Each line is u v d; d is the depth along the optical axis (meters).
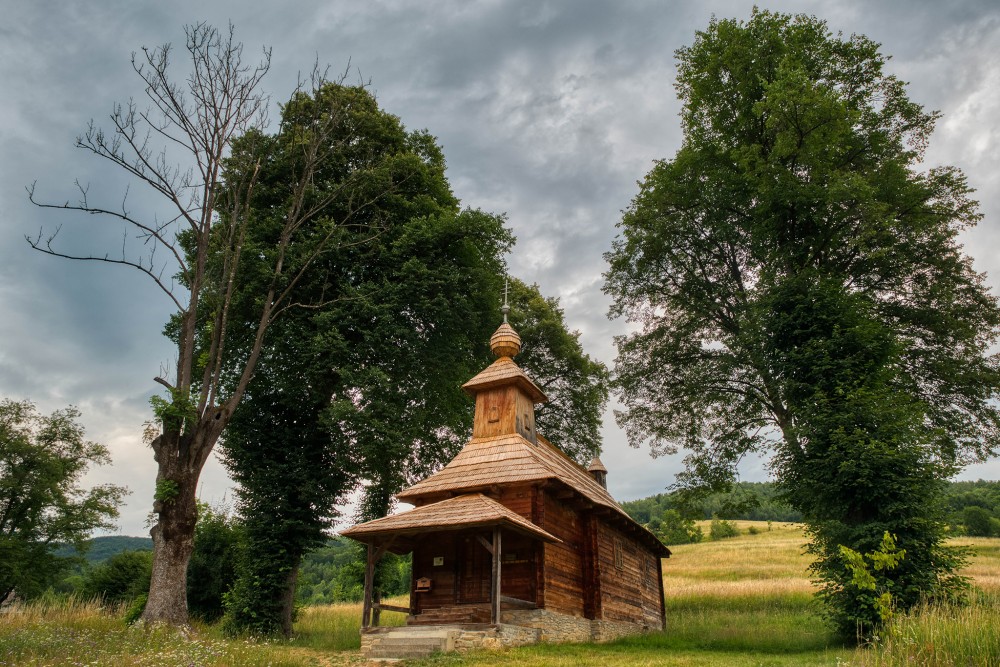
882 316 28.09
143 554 38.62
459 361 29.73
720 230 30.78
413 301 27.03
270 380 25.80
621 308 34.22
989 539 58.66
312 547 24.39
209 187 22.05
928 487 17.95
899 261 28.03
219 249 25.25
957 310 27.53
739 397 31.03
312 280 26.80
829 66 29.86
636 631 23.28
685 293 33.28
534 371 43.19
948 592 16.31
